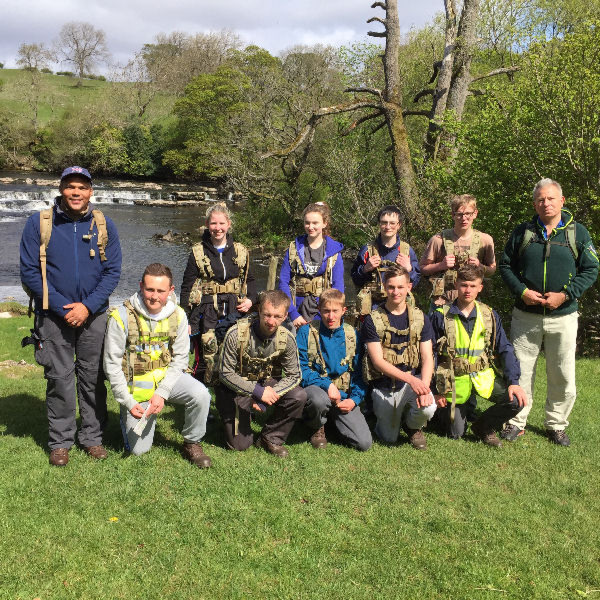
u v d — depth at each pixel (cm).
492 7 1638
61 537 346
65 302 425
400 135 1508
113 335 429
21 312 1305
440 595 315
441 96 1514
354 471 448
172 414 549
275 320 448
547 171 998
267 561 334
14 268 2036
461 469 465
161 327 438
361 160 1923
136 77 6384
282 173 2764
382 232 569
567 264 504
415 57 2062
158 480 416
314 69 2738
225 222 518
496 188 1065
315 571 328
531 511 405
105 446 472
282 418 468
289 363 467
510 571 339
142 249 2491
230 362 460
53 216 432
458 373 501
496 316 507
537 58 986
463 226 568
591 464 487
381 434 510
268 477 430
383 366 482
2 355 919
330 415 502
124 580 312
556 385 529
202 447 476
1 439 480
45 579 310
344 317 555
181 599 301
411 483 432
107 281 441
